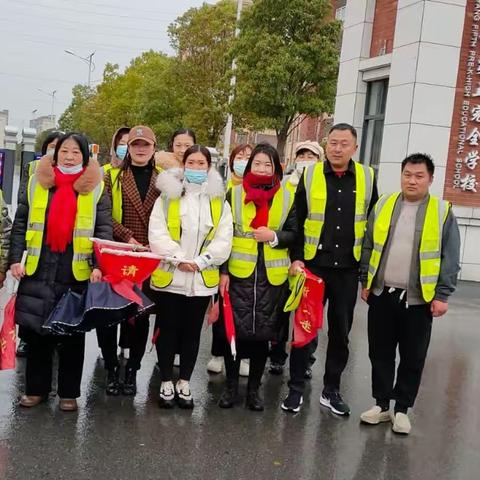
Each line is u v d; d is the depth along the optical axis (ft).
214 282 13.46
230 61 69.10
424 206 13.05
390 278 13.24
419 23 31.30
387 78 35.14
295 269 13.74
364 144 37.09
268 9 63.16
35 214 12.39
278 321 13.67
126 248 13.12
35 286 12.43
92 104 148.15
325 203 13.78
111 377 14.49
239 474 10.95
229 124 92.68
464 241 32.91
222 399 14.05
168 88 100.53
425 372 17.92
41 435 11.91
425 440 13.12
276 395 15.19
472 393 16.35
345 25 38.40
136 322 14.20
